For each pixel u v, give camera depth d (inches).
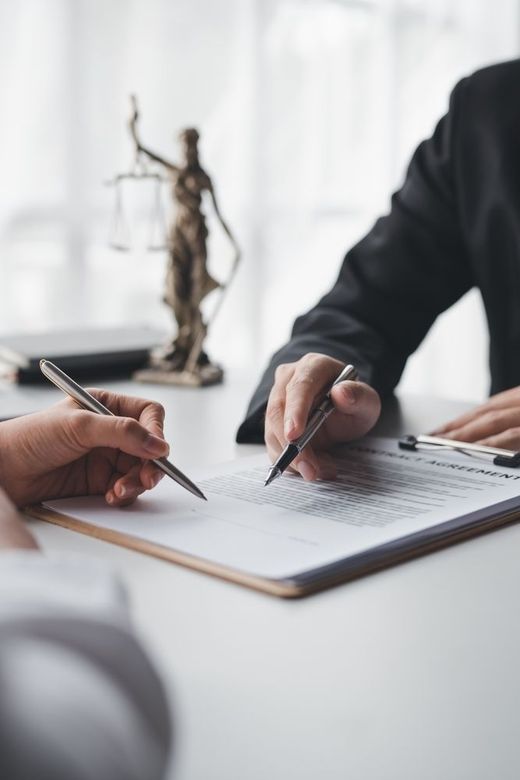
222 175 121.3
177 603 21.8
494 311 57.9
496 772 15.1
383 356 47.6
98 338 61.6
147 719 9.1
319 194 130.5
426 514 28.1
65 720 8.4
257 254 125.9
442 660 19.1
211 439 40.4
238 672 18.4
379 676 18.3
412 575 23.9
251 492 30.7
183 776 14.8
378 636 20.2
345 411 35.3
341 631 20.4
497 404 39.9
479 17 142.2
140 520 27.6
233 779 14.7
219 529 26.6
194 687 17.7
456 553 25.5
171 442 39.8
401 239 56.1
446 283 56.7
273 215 127.0
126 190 110.0
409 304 54.2
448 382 149.9
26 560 10.6
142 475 29.2
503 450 35.2
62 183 105.7
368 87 133.2
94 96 106.9
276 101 124.9
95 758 8.3
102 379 55.9
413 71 137.4
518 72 58.3
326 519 27.6
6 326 104.5
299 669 18.5
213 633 20.2
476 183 57.1
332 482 31.9
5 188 102.5
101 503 29.4
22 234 104.1
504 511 28.6
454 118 58.9
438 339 148.6
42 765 8.2
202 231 53.4
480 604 22.0
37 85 102.7
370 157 134.4
